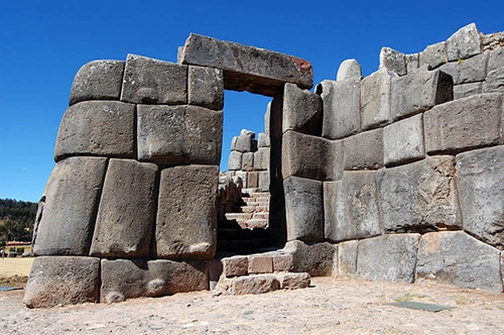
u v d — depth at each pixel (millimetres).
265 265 6355
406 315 4070
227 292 5574
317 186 7262
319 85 7930
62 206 5676
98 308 5137
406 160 6277
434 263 5742
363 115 7137
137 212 5840
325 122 7590
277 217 7672
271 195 8031
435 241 5812
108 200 5762
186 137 6266
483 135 5434
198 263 6070
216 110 6570
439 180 5781
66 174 5801
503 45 9023
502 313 4133
